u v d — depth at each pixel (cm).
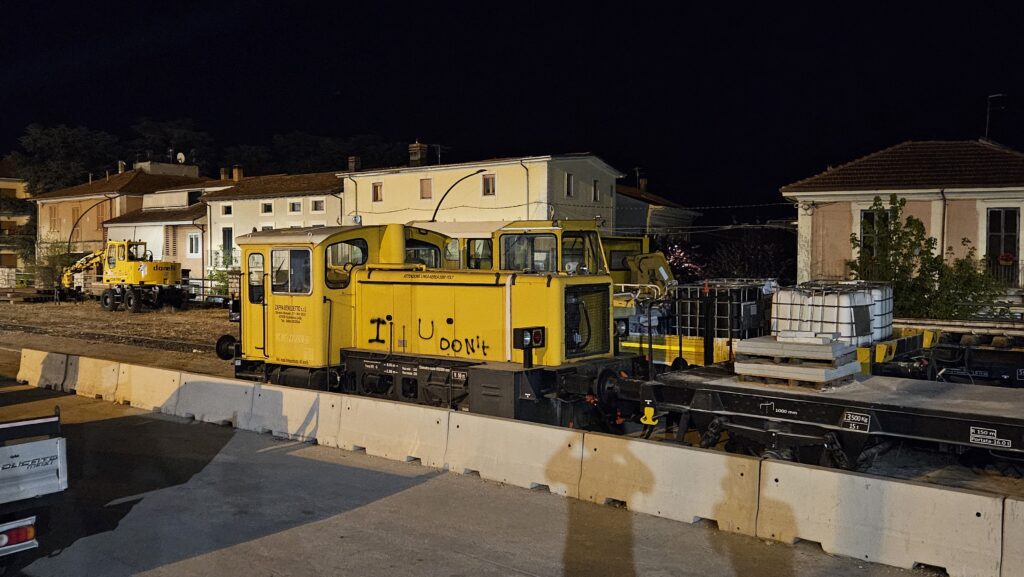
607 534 723
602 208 3656
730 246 3594
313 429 1100
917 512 630
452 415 952
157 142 7938
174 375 1318
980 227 2141
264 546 705
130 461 1003
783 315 1051
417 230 1296
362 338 1248
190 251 4472
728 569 639
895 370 1113
